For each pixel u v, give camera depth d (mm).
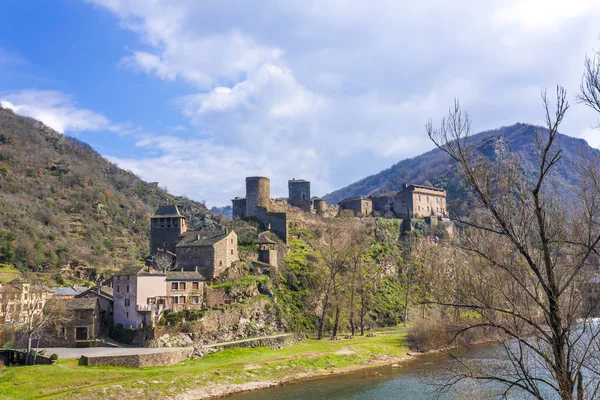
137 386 78438
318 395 80312
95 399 72812
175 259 132375
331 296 134625
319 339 123062
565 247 31422
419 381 86375
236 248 137000
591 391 34344
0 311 120062
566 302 31328
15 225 196000
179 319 106312
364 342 118750
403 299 156500
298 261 148125
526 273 32438
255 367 94375
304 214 179750
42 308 111125
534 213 30375
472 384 44594
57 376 78812
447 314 101438
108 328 111812
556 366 28656
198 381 84062
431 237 190750
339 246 153750
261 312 119125
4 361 91500
